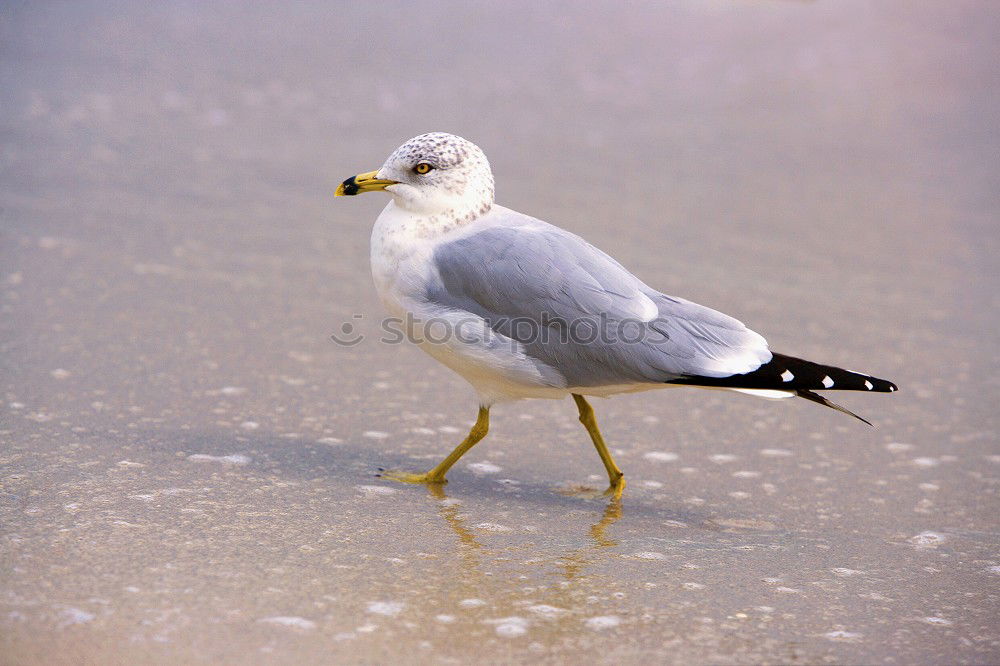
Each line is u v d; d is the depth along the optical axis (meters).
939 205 19.47
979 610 7.66
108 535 7.80
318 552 7.86
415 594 7.33
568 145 21.41
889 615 7.52
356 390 11.57
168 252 15.29
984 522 9.30
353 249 16.11
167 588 7.13
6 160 18.61
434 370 12.36
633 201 18.62
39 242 15.20
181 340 12.37
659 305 9.18
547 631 6.98
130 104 22.16
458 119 22.39
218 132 20.95
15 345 11.72
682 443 10.87
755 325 14.02
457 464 10.03
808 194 19.70
